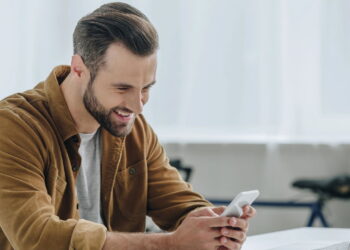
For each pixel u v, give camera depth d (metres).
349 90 3.64
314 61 3.67
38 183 1.44
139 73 1.44
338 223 3.84
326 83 3.66
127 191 1.80
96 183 1.72
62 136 1.59
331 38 3.64
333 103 3.66
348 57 3.63
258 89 3.68
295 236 1.76
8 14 3.53
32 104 1.58
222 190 3.82
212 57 3.68
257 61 3.67
